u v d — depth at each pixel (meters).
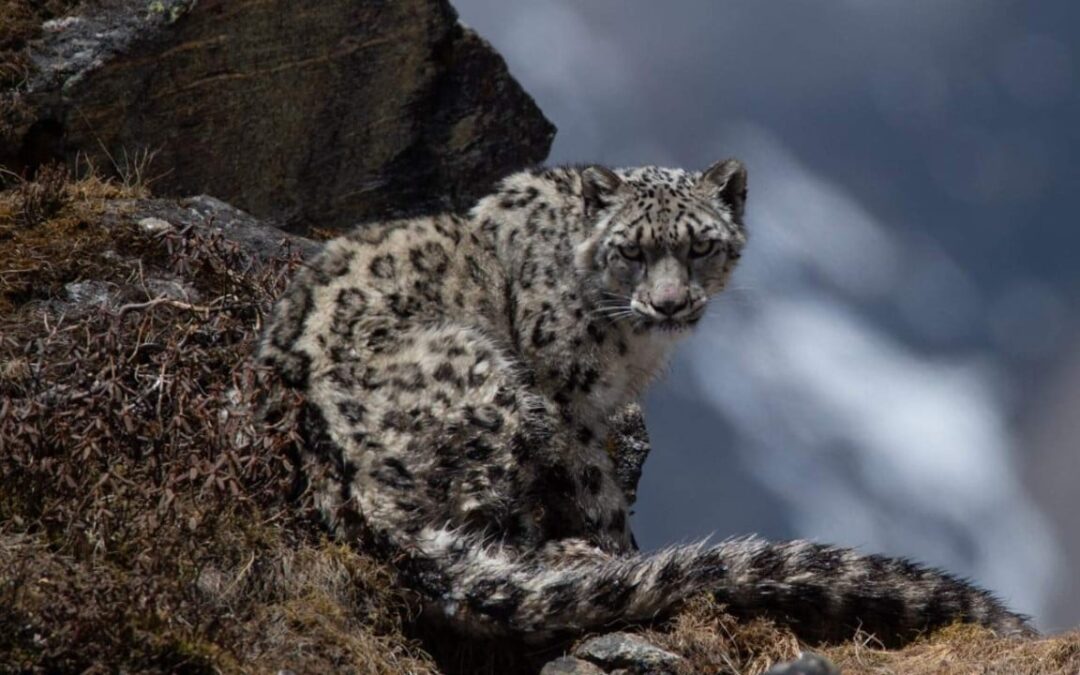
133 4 37.56
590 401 28.38
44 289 29.19
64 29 37.06
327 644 22.56
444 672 24.23
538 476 26.89
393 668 22.98
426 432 25.14
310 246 33.34
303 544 24.16
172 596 21.38
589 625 23.92
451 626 24.34
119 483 23.38
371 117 39.19
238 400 25.45
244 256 30.48
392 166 39.47
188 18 37.34
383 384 25.42
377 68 39.09
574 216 28.66
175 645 20.84
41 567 21.55
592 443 28.36
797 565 24.55
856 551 25.05
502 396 25.61
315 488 24.80
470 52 40.44
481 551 24.48
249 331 28.11
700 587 24.25
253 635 21.89
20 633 20.34
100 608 20.64
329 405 25.23
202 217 33.19
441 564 24.22
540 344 28.06
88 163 35.53
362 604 23.91
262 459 24.55
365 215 39.31
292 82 38.31
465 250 28.19
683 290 28.27
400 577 24.33
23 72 36.19
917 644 24.77
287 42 38.19
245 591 22.84
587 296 28.33
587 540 27.38
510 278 28.38
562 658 23.27
